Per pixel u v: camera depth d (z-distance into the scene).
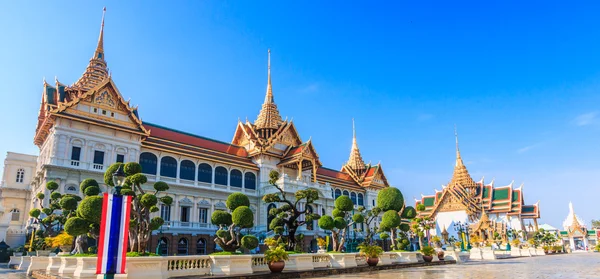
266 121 83.88
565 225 184.00
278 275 26.61
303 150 75.62
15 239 55.12
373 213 48.94
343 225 37.22
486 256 65.62
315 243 67.88
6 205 68.25
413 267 39.25
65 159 49.97
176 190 60.16
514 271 32.66
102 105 55.09
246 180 71.69
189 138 69.25
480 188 129.75
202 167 65.56
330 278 26.80
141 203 25.22
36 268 31.77
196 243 59.72
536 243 106.69
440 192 127.88
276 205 69.38
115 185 15.48
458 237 103.06
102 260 14.34
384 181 103.94
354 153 106.25
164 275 22.66
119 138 55.66
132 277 20.92
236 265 25.69
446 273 30.59
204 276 23.94
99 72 63.53
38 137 57.81
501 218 120.75
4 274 31.17
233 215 29.42
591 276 27.23
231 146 75.44
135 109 63.78
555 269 35.19
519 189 125.00
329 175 94.38
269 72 90.81
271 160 75.69
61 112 50.78
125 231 14.95
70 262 26.03
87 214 24.22
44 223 40.56
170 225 57.38
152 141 60.53
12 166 70.81
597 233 157.50
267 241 35.66
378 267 35.44
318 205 75.50
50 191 47.62
